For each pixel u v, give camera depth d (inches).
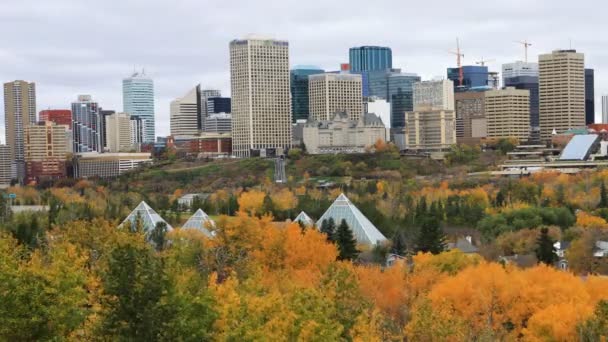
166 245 7106.3
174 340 2925.7
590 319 4281.5
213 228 7623.0
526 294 5246.1
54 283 3265.3
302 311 3553.2
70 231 6796.3
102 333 3004.4
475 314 5137.8
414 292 5383.9
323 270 5748.0
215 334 3302.2
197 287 3821.4
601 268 7598.4
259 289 4315.9
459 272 5930.1
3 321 2984.7
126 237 5880.9
